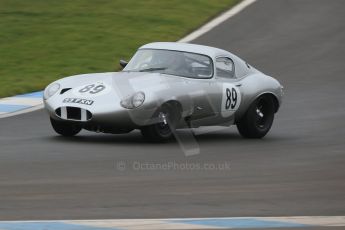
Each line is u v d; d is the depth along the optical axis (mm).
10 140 33438
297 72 56781
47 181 25281
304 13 73500
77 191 23969
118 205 22312
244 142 35250
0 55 58125
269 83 37094
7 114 41125
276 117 43031
